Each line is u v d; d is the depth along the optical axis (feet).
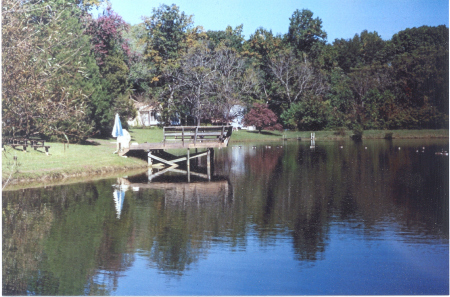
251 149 163.73
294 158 127.03
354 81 265.95
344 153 140.46
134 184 79.36
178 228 49.26
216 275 36.19
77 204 61.46
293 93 269.85
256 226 50.14
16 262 38.78
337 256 40.34
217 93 241.96
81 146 122.21
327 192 70.95
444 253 41.06
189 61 239.09
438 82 241.14
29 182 78.48
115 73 170.91
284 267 37.83
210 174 93.91
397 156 128.77
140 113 248.11
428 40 283.59
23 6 40.52
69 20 114.83
